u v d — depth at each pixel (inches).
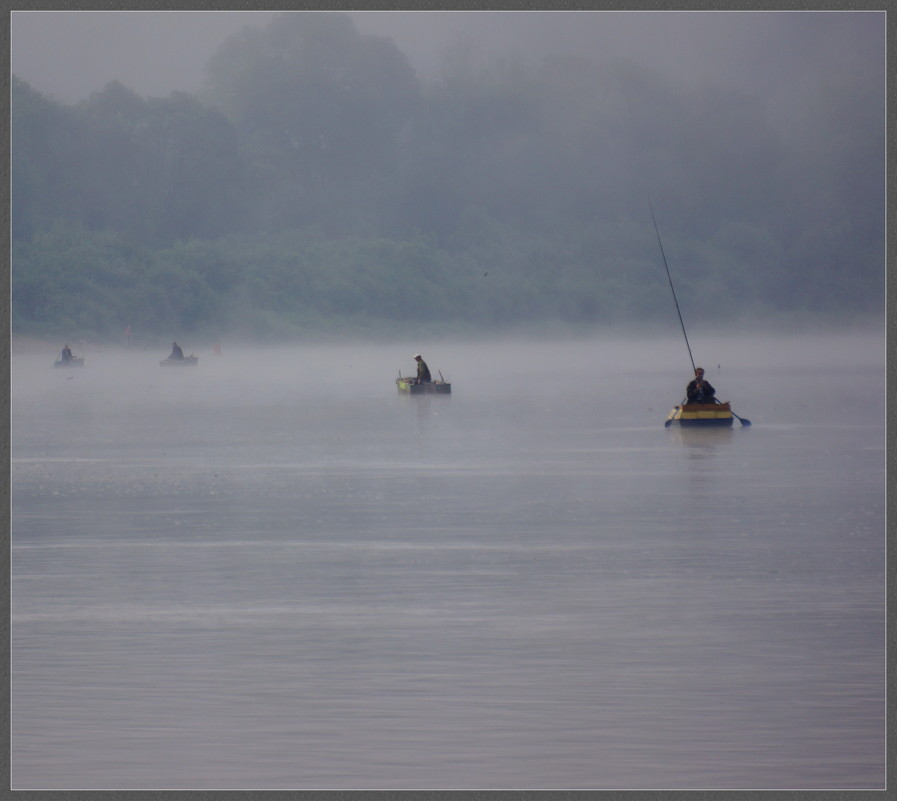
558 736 1392.7
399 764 1330.0
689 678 1562.5
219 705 1486.2
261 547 2374.5
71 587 2043.6
